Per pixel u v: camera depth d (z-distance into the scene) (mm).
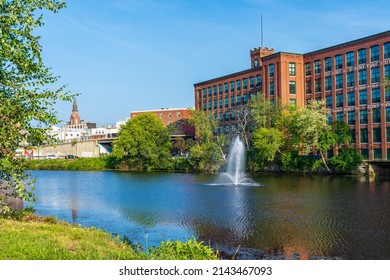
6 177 16641
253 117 73125
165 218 26000
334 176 57344
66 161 101750
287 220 24359
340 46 69188
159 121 94625
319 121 59156
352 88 67000
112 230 22562
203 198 35594
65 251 11898
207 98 103188
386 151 61188
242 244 18922
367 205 29438
